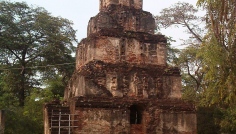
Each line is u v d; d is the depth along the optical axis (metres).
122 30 18.58
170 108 17.06
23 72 34.75
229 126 21.23
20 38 34.44
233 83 14.19
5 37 33.84
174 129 16.86
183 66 30.34
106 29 18.02
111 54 17.77
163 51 18.55
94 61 17.30
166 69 18.05
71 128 15.48
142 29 19.03
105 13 18.70
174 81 17.92
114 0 19.30
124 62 17.78
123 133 16.22
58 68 36.06
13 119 25.33
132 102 16.77
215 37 14.29
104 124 15.98
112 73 17.20
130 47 18.11
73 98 16.55
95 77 16.86
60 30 37.12
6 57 35.25
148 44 18.42
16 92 34.44
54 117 15.63
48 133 15.92
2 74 34.75
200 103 22.83
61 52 35.78
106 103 16.25
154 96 17.41
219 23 14.38
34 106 28.28
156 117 16.78
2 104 29.69
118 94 16.98
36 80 36.53
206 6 14.88
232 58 14.14
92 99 16.20
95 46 17.66
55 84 33.22
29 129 25.66
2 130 21.00
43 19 35.72
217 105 24.64
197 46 29.31
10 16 34.19
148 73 17.70
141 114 17.25
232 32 14.07
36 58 36.12
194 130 17.11
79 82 16.97
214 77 14.56
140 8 19.58
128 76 17.41
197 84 29.33
